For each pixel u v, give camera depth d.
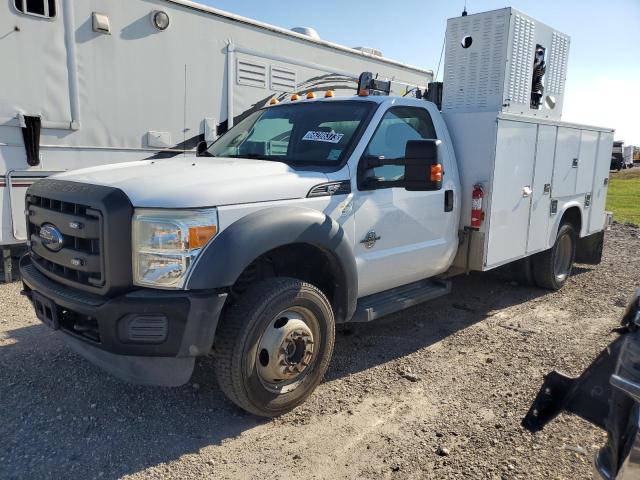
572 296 6.28
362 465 2.94
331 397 3.68
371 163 3.93
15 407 3.38
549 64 5.71
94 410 3.38
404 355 4.40
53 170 6.25
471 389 3.82
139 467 2.86
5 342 4.35
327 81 9.27
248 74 8.03
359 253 3.95
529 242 5.57
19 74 5.86
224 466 2.90
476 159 4.82
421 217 4.44
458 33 5.20
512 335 4.92
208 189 3.09
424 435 3.23
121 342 2.93
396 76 10.72
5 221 5.95
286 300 3.29
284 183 3.44
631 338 2.01
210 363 4.08
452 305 5.80
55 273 3.32
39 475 2.76
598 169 6.84
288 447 3.09
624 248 9.61
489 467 2.92
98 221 2.96
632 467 1.90
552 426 3.35
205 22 7.41
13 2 5.72
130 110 6.81
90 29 6.34
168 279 2.93
